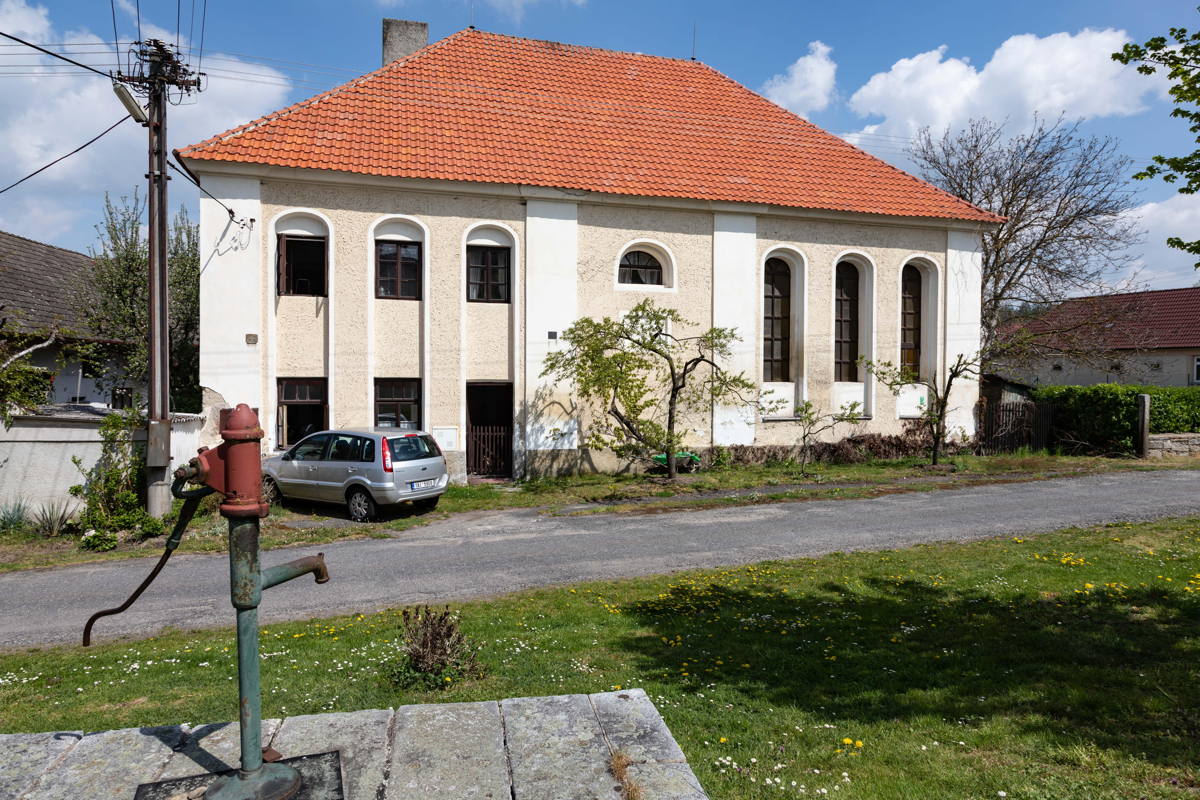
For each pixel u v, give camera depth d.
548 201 18.22
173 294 22.31
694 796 2.36
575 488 16.86
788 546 10.86
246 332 16.14
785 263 21.00
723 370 19.50
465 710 2.99
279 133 17.08
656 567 9.86
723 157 21.36
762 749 4.32
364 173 16.58
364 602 8.45
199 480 2.50
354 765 2.56
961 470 18.75
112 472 13.05
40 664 6.50
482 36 23.31
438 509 14.81
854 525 12.20
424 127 18.88
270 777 2.45
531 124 20.31
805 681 5.49
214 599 8.77
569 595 8.42
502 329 18.20
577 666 5.87
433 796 2.37
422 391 17.52
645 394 19.14
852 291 21.66
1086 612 6.96
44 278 22.94
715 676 5.61
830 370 20.91
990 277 28.73
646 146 20.88
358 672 5.78
